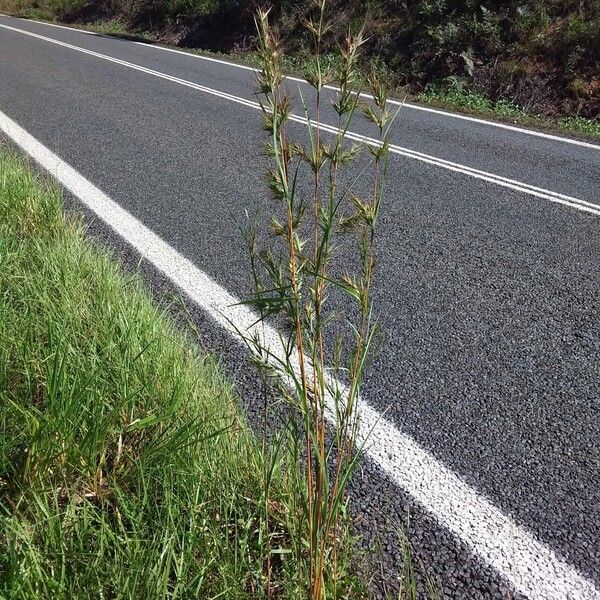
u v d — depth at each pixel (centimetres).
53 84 910
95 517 180
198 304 342
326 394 259
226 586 157
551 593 188
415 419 262
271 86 131
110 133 664
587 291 373
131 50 1315
